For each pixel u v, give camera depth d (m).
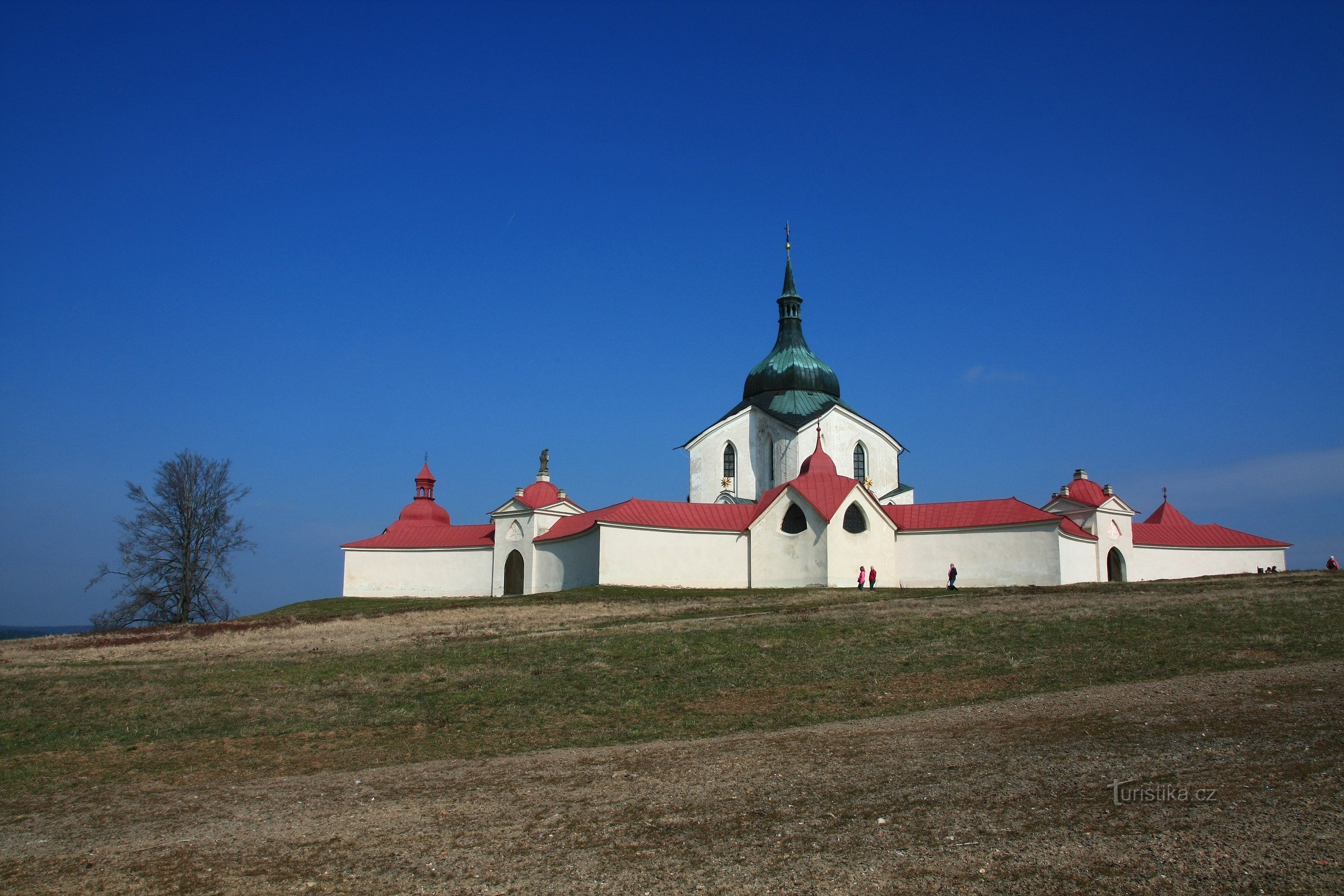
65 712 33.12
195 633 57.16
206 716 31.75
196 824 20.11
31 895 16.34
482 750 26.22
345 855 17.36
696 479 83.12
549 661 37.88
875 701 29.02
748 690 31.58
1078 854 14.70
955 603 49.59
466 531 85.50
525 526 80.06
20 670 41.94
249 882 16.31
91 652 49.09
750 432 82.88
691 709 29.70
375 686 35.16
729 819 17.88
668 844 16.78
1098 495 75.62
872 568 68.06
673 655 37.66
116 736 29.67
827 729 25.70
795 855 15.75
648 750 24.67
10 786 24.80
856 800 18.44
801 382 84.12
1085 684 28.66
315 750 27.28
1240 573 80.81
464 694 33.19
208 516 79.69
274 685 35.97
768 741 24.67
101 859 18.06
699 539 71.00
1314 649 30.48
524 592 79.25
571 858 16.41
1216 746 19.84
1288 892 12.84
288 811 20.70
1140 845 14.81
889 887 14.12
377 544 85.62
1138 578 77.00
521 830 18.17
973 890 13.75
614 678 34.47
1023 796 17.73
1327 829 14.77
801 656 36.12
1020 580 66.50
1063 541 67.06
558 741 26.86
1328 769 17.58
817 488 69.69
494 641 44.16
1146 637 34.69
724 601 56.72
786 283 87.44
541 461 83.88
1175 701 24.72
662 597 61.94
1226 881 13.33
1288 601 41.12
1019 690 28.83
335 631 53.78
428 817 19.48
